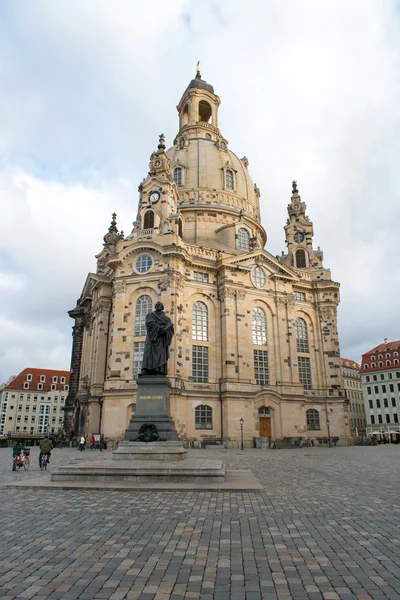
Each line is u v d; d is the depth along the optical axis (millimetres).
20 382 129500
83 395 62844
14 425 125062
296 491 17656
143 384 26031
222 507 14281
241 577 8141
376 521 12367
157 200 65312
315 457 38094
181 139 88250
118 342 57500
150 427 24812
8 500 15586
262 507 14305
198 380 59062
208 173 82312
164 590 7562
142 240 60000
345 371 123562
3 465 31859
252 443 57219
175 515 13125
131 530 11406
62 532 11227
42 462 28641
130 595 7371
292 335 66625
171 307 56781
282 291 67625
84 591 7520
